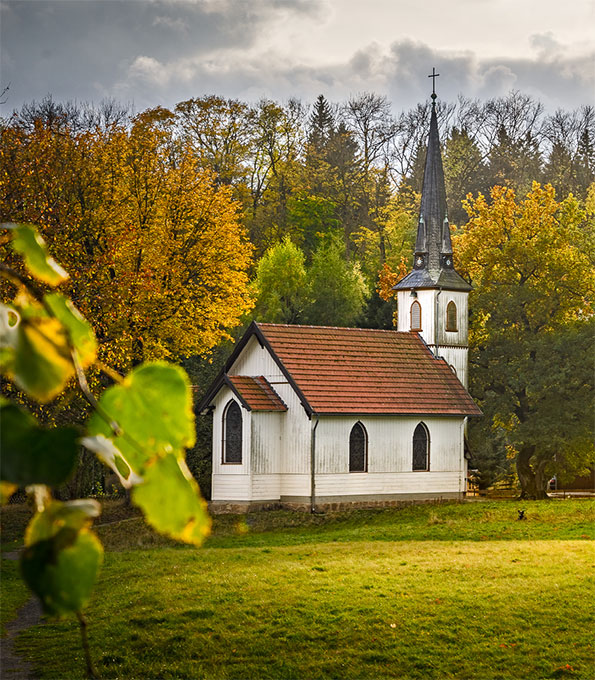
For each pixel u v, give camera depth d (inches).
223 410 1822.1
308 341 1920.5
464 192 4042.8
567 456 2193.7
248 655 743.7
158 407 61.6
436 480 1955.0
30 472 53.0
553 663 695.7
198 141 3142.2
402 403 1904.5
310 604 872.3
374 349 2005.4
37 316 63.8
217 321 1873.8
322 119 4148.6
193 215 1828.2
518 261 2263.8
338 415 1796.3
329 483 1807.3
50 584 56.1
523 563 1057.5
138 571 1066.7
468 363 2237.9
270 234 3412.9
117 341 1374.3
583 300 2237.9
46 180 1477.6
